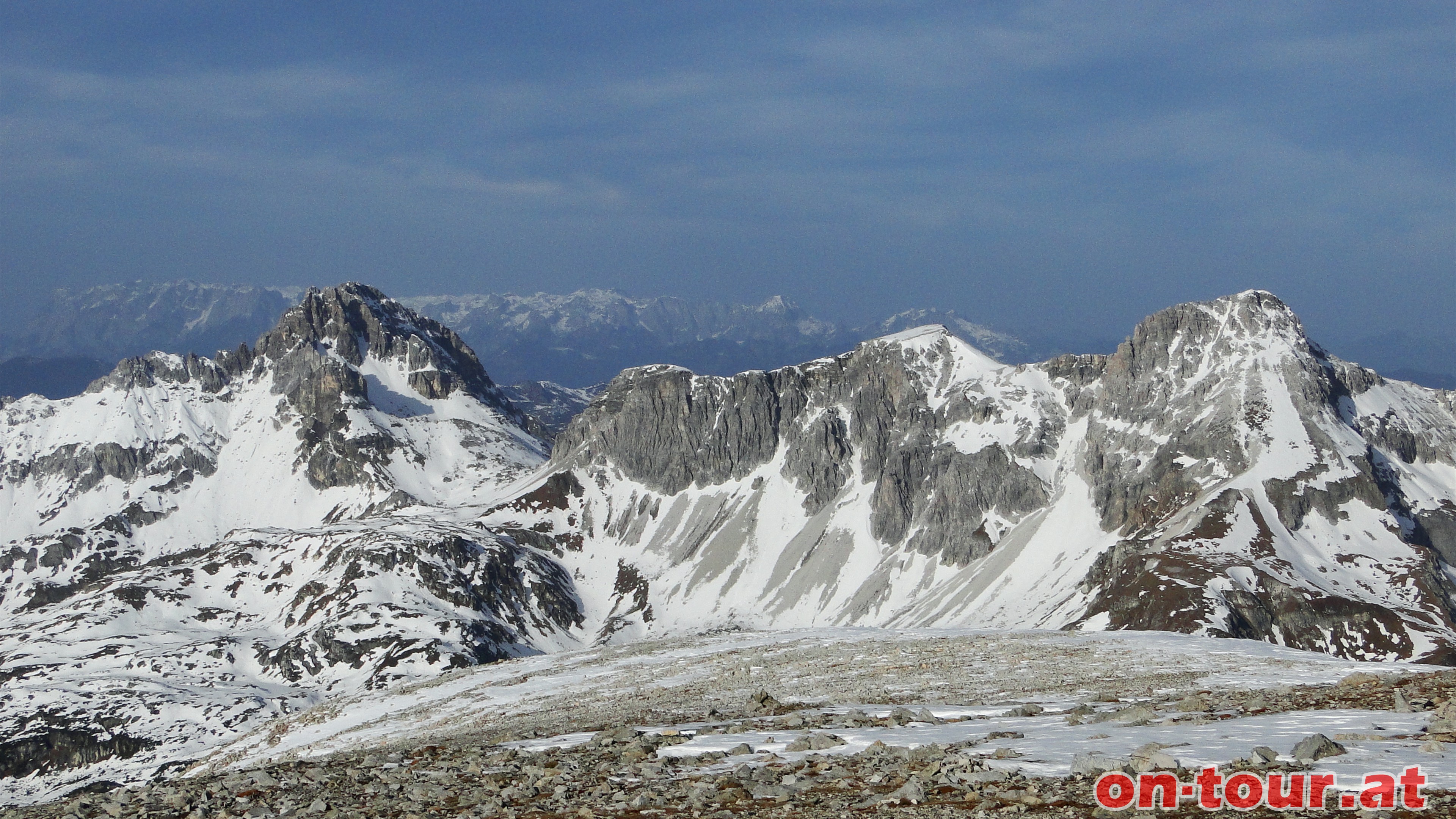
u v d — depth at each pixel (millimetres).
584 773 37750
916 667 77000
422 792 36281
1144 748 33219
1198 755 32438
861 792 31312
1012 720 46156
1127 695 55656
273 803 36438
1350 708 40312
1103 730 39750
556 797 33625
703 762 38344
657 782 34781
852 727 46719
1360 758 30047
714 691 79188
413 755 49094
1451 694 40031
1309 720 37906
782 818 29078
